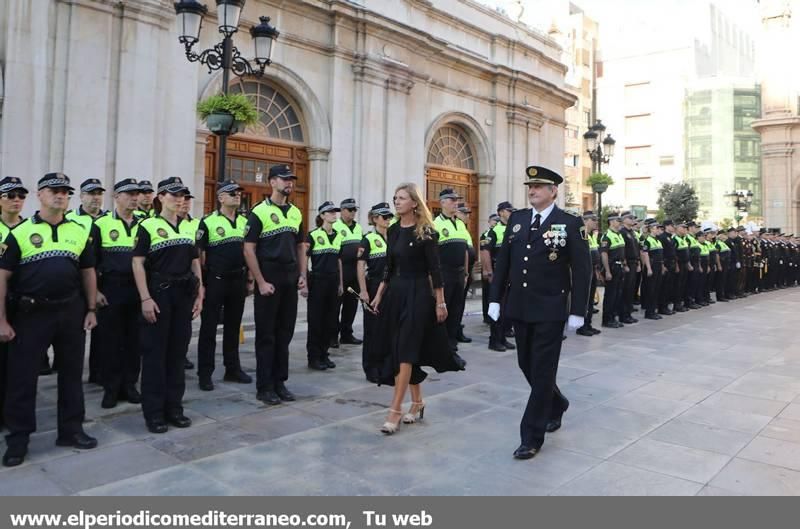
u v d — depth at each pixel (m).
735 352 8.30
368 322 6.36
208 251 6.13
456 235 7.62
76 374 4.32
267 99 12.77
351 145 14.02
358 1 14.10
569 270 4.45
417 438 4.57
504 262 4.68
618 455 4.25
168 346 4.84
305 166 13.47
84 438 4.32
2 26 8.88
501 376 6.71
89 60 9.55
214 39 11.41
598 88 55.06
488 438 4.59
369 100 14.20
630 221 11.78
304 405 5.46
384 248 8.13
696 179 50.19
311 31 13.17
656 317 11.97
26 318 4.06
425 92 16.08
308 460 4.08
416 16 15.91
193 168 11.02
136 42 10.05
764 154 34.09
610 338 9.47
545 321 4.30
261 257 5.54
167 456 4.13
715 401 5.73
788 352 8.33
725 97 48.97
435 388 6.15
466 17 17.89
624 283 11.21
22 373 4.01
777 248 19.98
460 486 3.68
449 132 17.62
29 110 9.01
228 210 6.33
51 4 9.22
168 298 4.79
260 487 3.63
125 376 5.62
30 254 4.09
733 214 46.94
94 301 4.55
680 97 51.19
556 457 4.20
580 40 52.56
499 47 18.78
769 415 5.28
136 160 10.08
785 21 33.47
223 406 5.39
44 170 9.17
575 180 49.09
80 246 4.37
